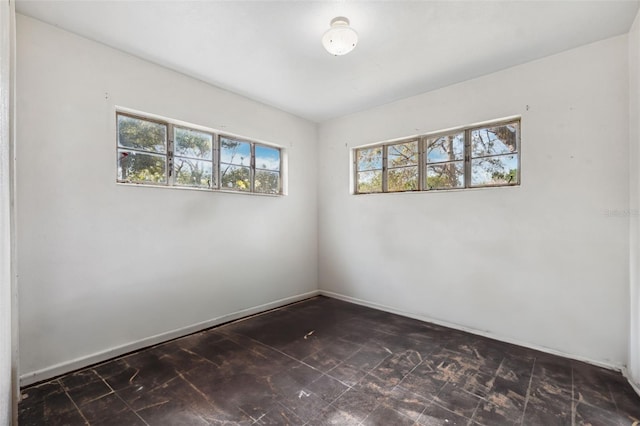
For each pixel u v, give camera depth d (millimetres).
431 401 1894
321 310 3721
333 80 3045
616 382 2105
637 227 2059
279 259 3891
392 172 3711
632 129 2158
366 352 2570
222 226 3266
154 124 2807
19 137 2029
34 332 2090
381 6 1947
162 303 2770
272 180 3908
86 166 2328
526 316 2688
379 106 3736
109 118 2449
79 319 2291
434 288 3275
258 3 1927
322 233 4406
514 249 2754
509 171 2852
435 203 3271
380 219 3748
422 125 3355
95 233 2375
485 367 2312
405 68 2787
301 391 2000
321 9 1982
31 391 1985
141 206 2639
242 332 3018
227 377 2170
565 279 2502
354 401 1894
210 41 2365
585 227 2416
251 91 3316
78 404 1862
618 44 2273
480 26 2162
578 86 2436
